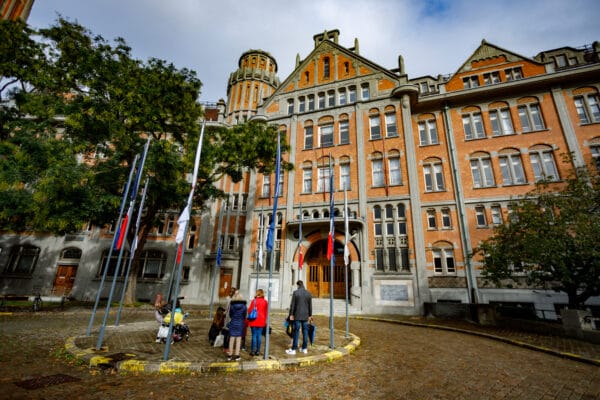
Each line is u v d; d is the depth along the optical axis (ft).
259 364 21.67
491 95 76.59
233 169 66.59
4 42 51.29
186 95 59.62
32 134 54.65
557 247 38.24
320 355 24.91
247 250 79.36
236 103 115.75
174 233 91.25
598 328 36.88
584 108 69.31
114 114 52.75
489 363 25.71
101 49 54.80
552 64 74.13
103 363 21.04
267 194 84.33
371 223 72.54
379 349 30.27
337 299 69.51
